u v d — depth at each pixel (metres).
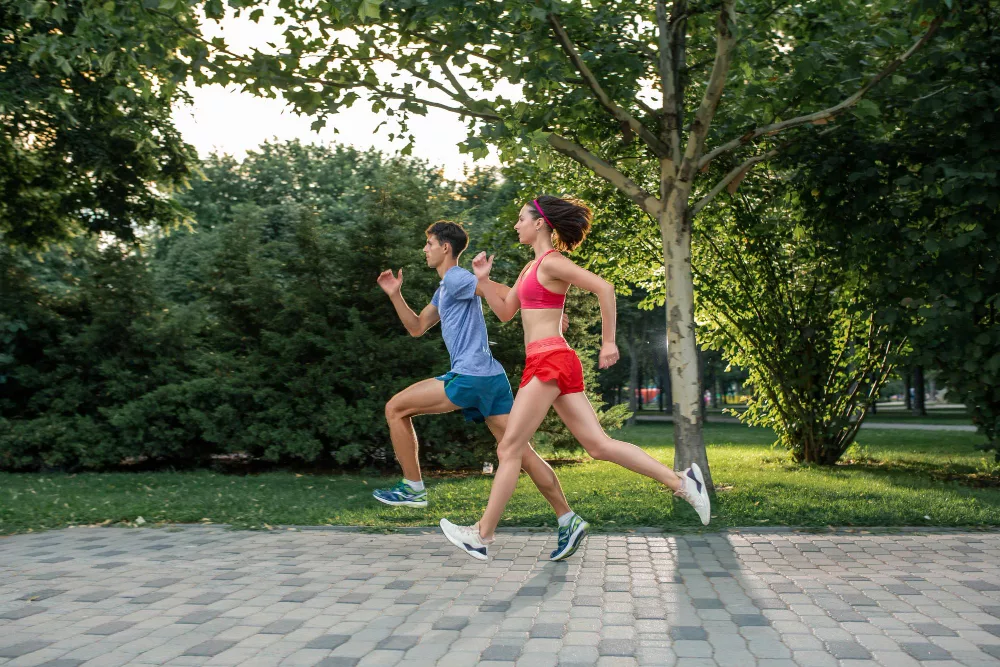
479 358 5.26
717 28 6.98
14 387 12.67
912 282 9.14
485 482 10.20
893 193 9.46
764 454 14.29
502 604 4.19
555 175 10.81
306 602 4.28
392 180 12.39
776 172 10.57
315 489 9.55
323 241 12.30
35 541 6.20
